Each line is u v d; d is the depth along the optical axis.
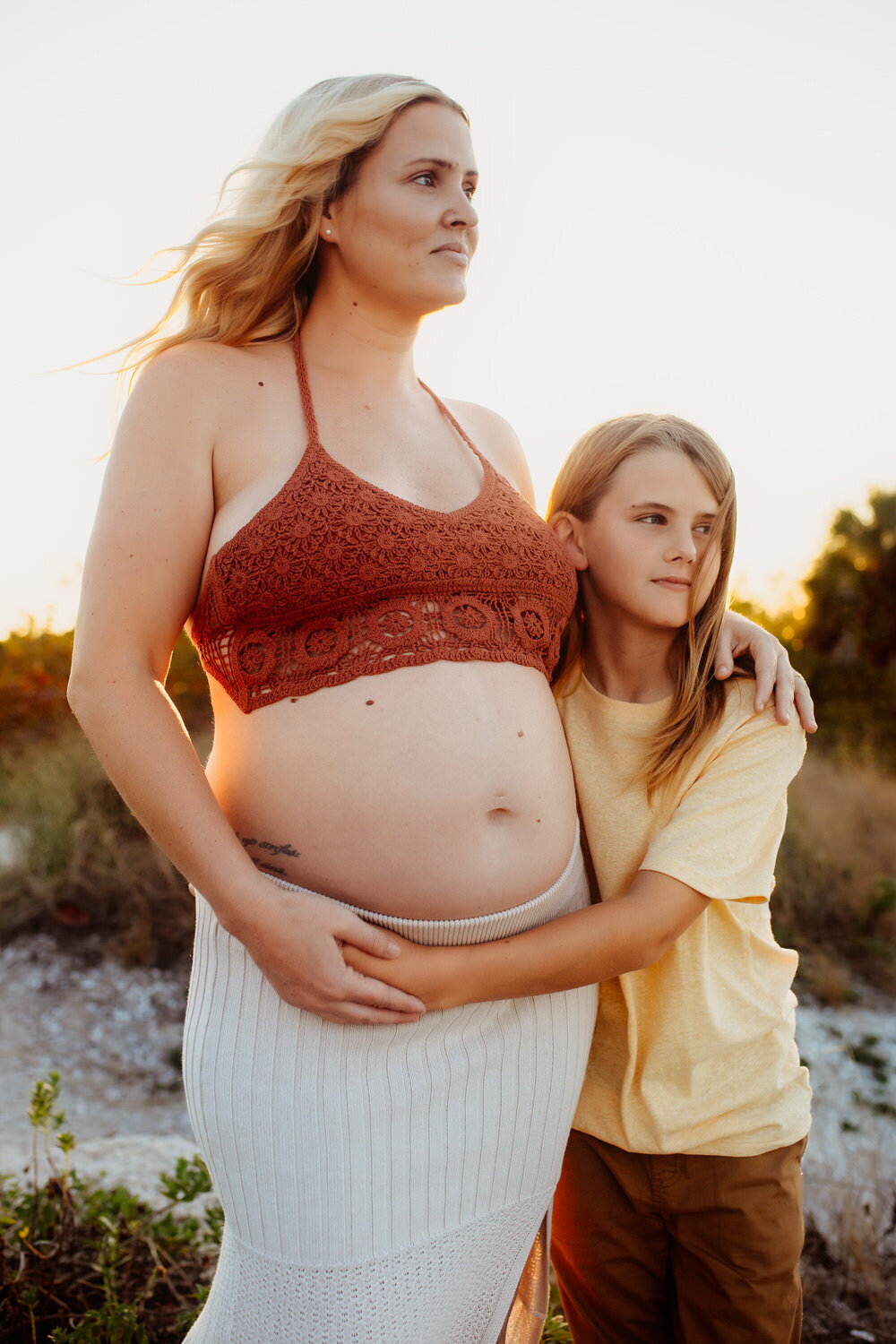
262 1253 1.50
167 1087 3.85
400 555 1.53
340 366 1.75
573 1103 1.70
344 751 1.51
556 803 1.68
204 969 1.58
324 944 1.38
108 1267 2.17
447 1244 1.54
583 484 1.89
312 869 1.53
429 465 1.73
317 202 1.69
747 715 1.77
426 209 1.65
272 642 1.54
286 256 1.74
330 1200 1.46
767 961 1.86
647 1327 1.91
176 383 1.57
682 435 1.81
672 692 1.86
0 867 5.24
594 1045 1.86
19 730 7.30
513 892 1.58
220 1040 1.51
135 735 1.46
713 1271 1.76
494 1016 1.59
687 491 1.78
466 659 1.57
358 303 1.74
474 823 1.55
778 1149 1.77
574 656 1.96
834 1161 3.24
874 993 4.57
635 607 1.80
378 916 1.50
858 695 10.25
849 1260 2.60
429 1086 1.52
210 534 1.61
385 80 1.72
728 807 1.69
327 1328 1.47
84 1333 1.96
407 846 1.51
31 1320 2.04
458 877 1.53
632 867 1.82
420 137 1.66
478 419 2.03
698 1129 1.75
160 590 1.53
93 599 1.50
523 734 1.63
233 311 1.77
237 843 1.46
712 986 1.78
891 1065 3.94
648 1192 1.80
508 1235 1.64
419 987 1.45
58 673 7.78
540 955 1.52
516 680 1.64
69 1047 4.08
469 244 1.75
